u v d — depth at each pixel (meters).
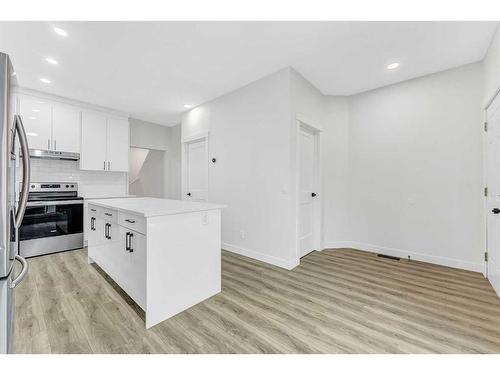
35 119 3.30
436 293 2.11
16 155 1.10
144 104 3.91
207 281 2.02
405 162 3.09
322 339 1.49
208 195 3.73
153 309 1.63
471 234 2.63
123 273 1.95
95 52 2.39
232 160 3.35
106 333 1.54
